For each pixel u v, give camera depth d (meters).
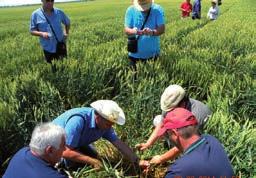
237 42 4.75
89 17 17.22
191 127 1.51
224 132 2.11
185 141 1.52
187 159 1.49
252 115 2.70
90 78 2.91
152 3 3.13
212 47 4.62
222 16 11.70
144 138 2.44
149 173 2.13
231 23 8.10
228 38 5.12
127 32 3.15
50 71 3.06
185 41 5.10
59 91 2.88
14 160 1.54
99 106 1.97
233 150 2.03
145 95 2.63
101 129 2.02
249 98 2.69
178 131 1.51
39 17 3.60
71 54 4.28
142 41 3.16
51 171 1.50
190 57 3.56
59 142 1.49
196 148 1.50
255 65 3.41
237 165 2.00
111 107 1.96
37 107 2.63
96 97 2.93
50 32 3.62
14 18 21.73
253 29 6.68
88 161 2.00
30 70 3.35
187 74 3.08
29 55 4.60
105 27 8.69
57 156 1.51
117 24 9.71
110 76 3.09
